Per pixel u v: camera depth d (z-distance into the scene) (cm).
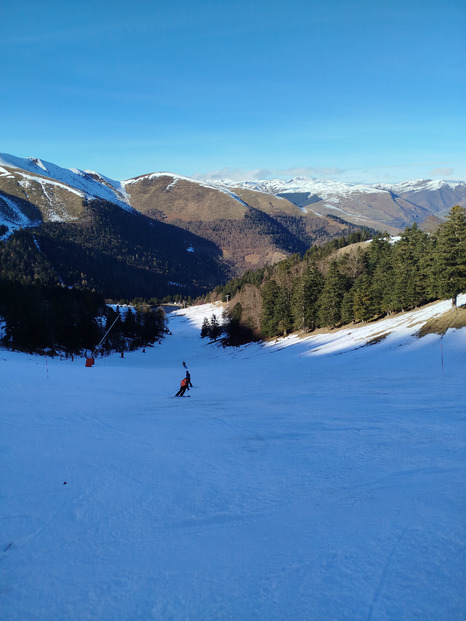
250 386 2995
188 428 1309
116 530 571
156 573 461
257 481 748
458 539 483
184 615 388
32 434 1180
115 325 10269
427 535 499
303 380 3322
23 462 892
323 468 803
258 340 8550
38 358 5391
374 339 4975
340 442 1017
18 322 6175
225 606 397
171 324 16650
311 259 12112
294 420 1391
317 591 409
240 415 1563
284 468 820
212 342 10194
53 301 8625
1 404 1747
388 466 786
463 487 646
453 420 1223
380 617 366
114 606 409
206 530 560
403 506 589
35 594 434
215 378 3916
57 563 492
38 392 2262
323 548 489
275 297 8194
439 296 4959
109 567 479
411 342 4359
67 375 3359
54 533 567
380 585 411
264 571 450
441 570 427
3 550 526
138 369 5200
